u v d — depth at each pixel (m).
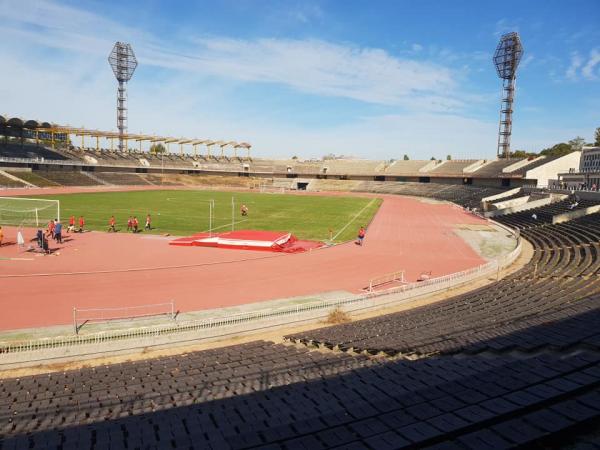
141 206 62.16
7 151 92.94
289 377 12.30
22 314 18.81
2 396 11.62
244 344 16.33
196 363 14.13
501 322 16.34
